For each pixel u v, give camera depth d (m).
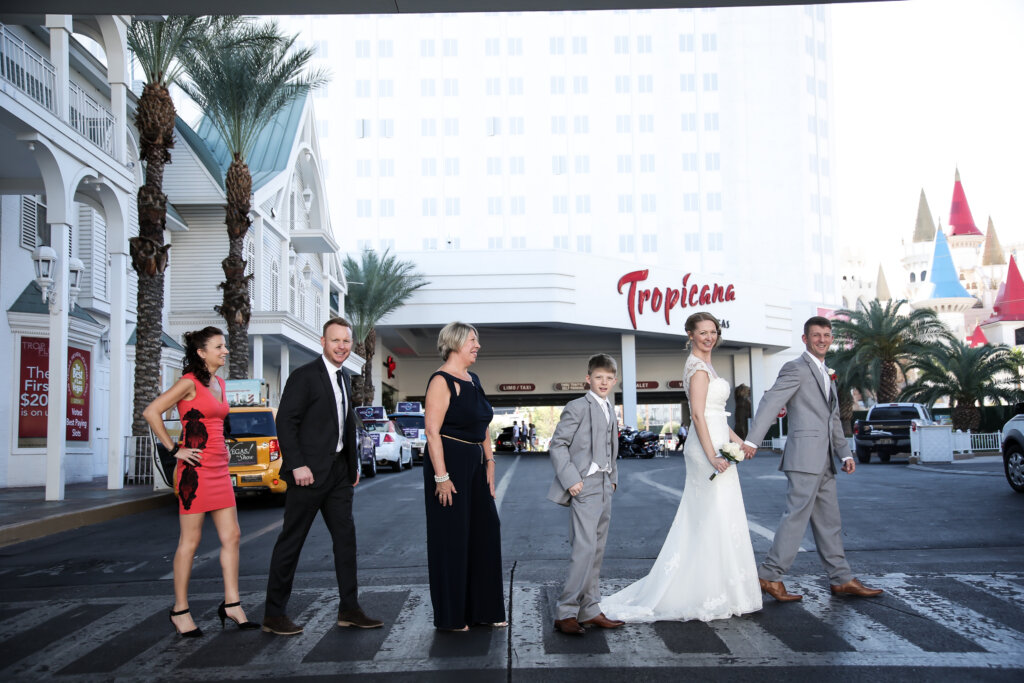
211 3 8.28
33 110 14.45
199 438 5.95
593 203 77.75
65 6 8.32
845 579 6.55
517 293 51.03
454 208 77.81
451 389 5.82
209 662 5.21
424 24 79.69
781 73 79.00
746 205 77.62
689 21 79.69
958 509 11.99
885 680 4.54
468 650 5.31
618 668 4.85
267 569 8.54
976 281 168.88
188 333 6.06
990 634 5.40
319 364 6.04
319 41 79.56
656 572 6.16
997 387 38.47
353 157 78.31
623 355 55.53
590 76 79.19
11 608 7.04
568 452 5.80
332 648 5.45
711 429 6.06
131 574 8.57
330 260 43.44
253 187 31.06
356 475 6.17
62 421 15.18
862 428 29.05
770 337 61.78
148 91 19.33
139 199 19.44
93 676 4.99
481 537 5.92
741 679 4.61
